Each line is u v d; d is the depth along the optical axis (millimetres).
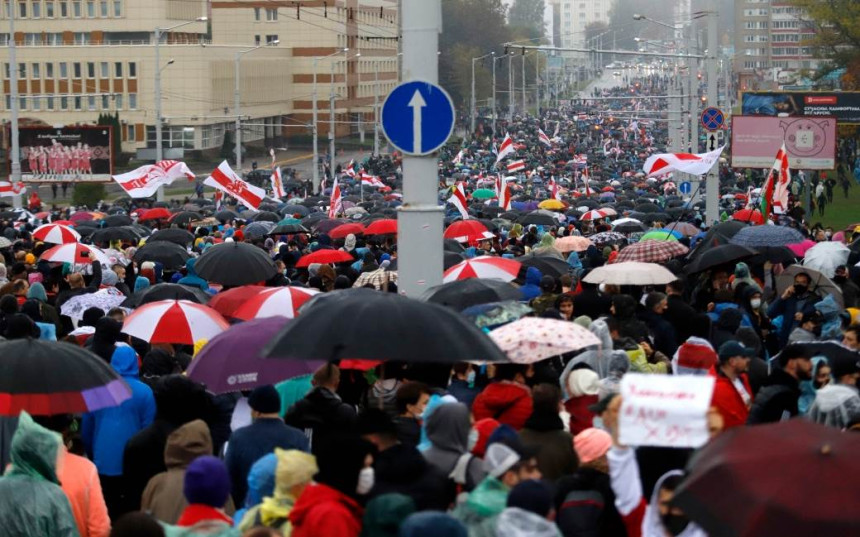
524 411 25328
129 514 16828
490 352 21484
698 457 14977
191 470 18703
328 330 21281
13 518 20641
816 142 141500
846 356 28062
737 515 13789
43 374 23656
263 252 47562
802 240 58062
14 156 162375
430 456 21016
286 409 29578
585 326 32938
